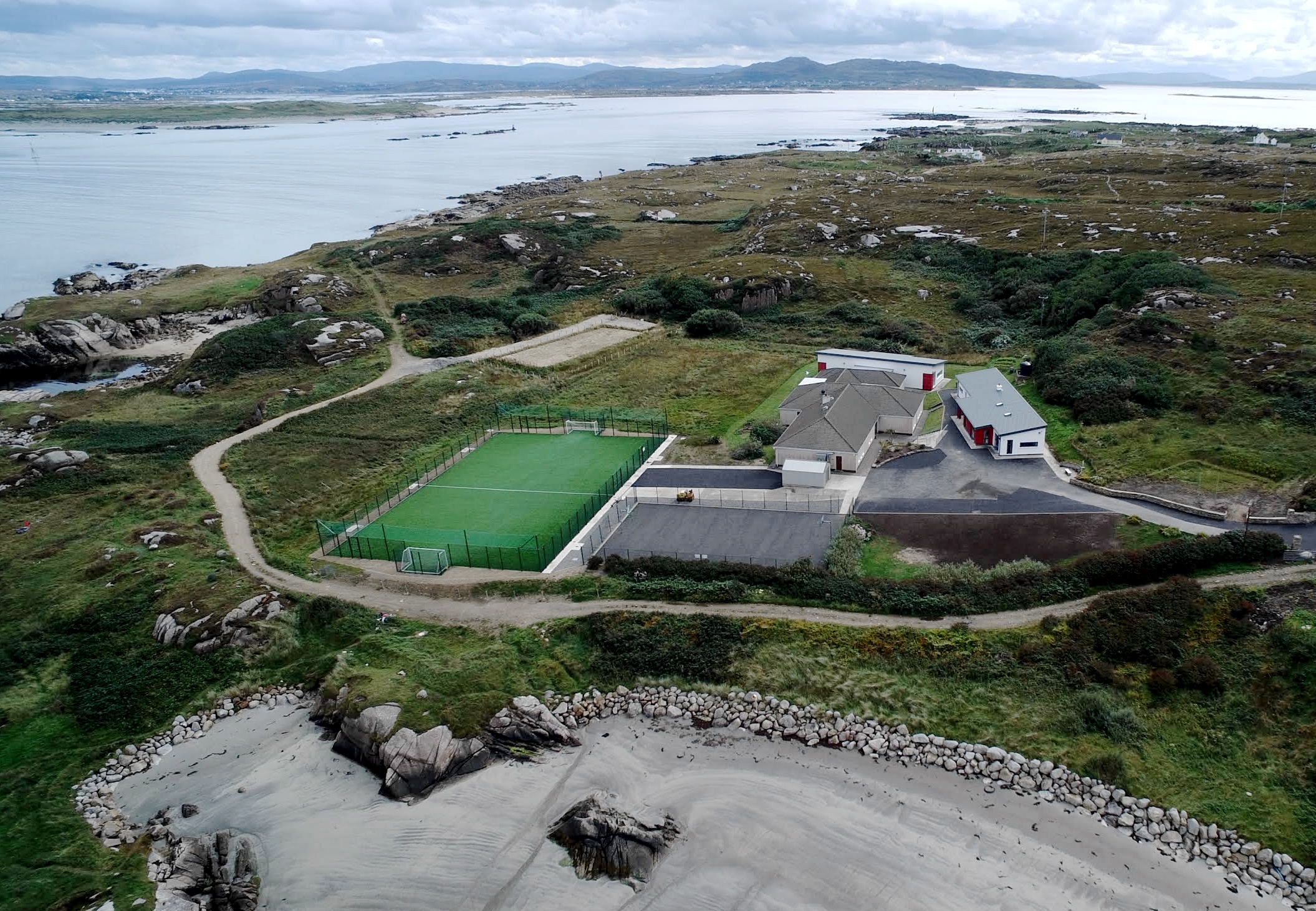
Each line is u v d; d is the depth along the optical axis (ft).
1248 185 504.84
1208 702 138.51
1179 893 113.91
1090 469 209.97
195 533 211.20
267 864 125.59
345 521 214.90
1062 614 156.46
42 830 132.67
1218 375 242.37
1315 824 119.34
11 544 211.61
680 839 125.80
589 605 173.58
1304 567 158.30
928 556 178.70
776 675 153.69
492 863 123.75
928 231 467.11
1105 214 457.68
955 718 143.02
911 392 256.32
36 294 513.04
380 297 437.99
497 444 263.29
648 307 406.62
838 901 115.24
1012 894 115.03
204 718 157.38
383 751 140.87
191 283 495.82
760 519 200.23
